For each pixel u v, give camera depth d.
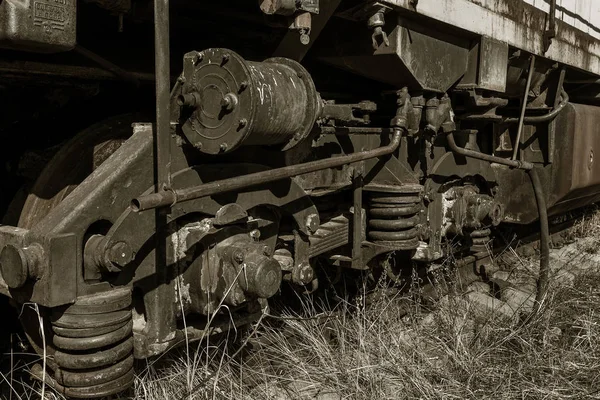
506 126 5.37
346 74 4.16
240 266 2.55
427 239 4.08
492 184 4.94
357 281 4.11
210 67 2.42
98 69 2.77
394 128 3.41
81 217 2.17
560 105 5.21
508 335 3.80
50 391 2.60
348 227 3.53
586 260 5.65
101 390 2.23
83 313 2.16
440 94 3.81
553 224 6.88
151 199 2.07
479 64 3.91
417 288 4.20
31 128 2.92
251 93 2.33
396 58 3.29
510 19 4.21
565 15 5.21
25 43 1.95
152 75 2.98
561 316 4.19
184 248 2.54
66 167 2.69
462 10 3.59
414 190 3.55
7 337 3.09
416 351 3.54
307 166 2.68
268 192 2.81
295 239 3.07
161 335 2.50
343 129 3.38
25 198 2.82
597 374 3.43
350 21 3.37
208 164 2.60
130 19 2.80
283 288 3.90
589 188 6.01
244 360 3.25
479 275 5.12
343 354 3.40
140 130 2.43
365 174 3.56
